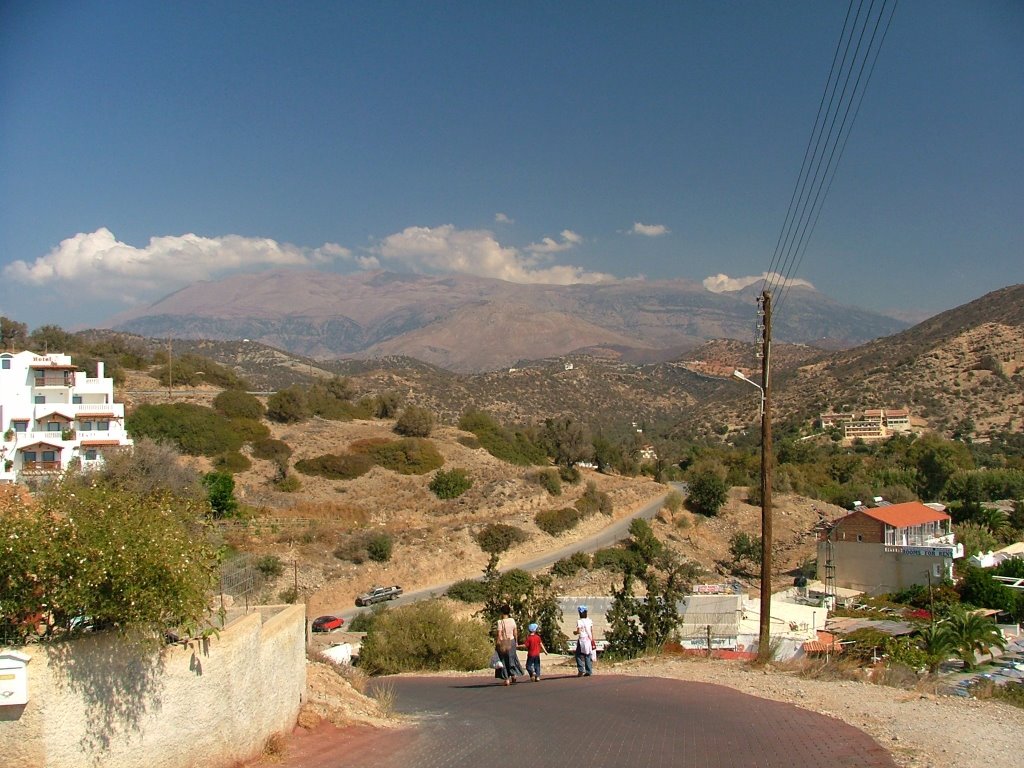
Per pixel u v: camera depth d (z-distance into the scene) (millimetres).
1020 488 83312
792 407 158375
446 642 25219
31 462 47062
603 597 44219
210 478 49906
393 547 52188
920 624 34406
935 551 53625
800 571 63406
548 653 27875
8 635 6367
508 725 11391
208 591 8250
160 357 89500
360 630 36969
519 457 80812
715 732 10461
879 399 145875
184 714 7418
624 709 12609
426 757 9195
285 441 67938
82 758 6410
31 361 52406
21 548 6406
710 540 71938
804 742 9727
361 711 11828
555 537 62594
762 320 22953
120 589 6695
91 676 6523
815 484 93625
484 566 54188
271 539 48062
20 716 6105
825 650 24578
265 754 8828
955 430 128875
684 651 23828
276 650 9555
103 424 52281
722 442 153750
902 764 8516
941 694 14438
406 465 68500
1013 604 47281
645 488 84500
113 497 7445
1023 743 9789
